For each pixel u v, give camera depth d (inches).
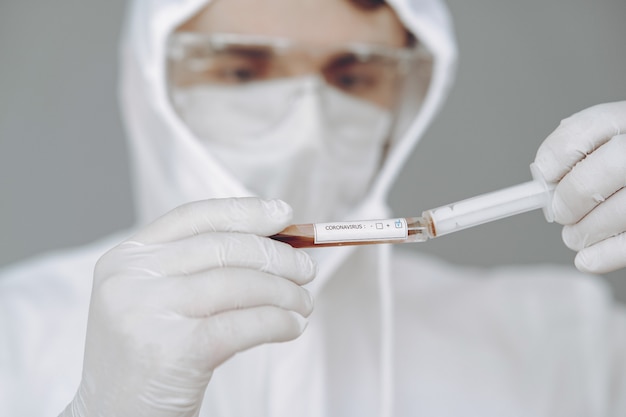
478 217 23.0
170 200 33.5
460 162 53.8
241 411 30.2
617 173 22.1
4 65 49.9
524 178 54.0
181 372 21.7
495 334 35.5
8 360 32.5
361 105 32.1
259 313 21.9
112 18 50.6
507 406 33.5
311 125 30.5
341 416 31.5
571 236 23.4
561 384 34.6
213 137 31.4
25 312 33.8
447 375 33.8
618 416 35.2
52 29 50.1
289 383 30.4
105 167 51.5
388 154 34.4
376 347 32.1
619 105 23.2
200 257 22.1
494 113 53.6
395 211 53.9
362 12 31.4
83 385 23.1
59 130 50.9
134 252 22.6
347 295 32.8
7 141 50.4
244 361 30.4
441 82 32.3
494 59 53.2
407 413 32.8
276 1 30.8
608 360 36.0
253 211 22.6
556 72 53.3
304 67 31.2
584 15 52.8
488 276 38.5
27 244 51.2
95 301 22.3
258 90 31.1
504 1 52.6
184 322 21.8
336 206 32.1
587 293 37.4
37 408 31.4
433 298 36.8
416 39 33.8
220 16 31.0
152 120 33.1
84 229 51.7
